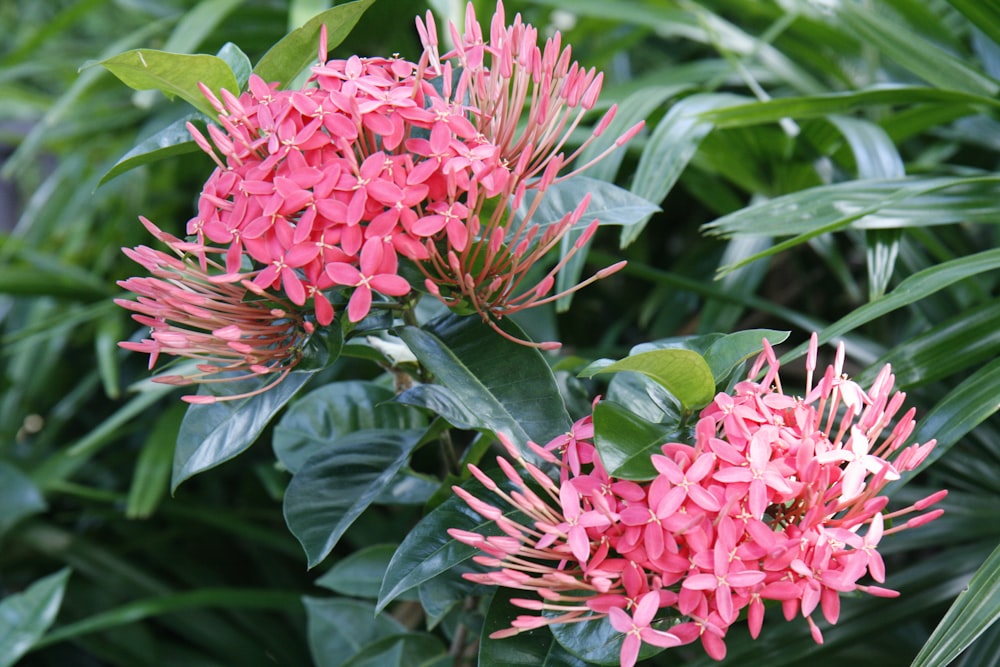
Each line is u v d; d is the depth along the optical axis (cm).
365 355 93
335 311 87
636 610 81
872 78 120
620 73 155
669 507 81
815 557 82
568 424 87
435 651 104
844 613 96
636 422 84
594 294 149
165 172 166
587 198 85
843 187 98
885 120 108
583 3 121
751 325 137
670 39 168
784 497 82
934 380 94
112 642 132
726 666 95
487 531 88
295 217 85
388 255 84
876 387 84
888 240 98
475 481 90
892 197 95
